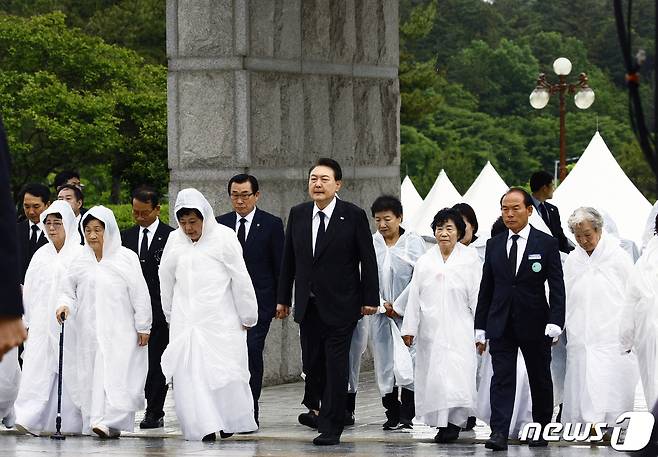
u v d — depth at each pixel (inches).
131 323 633.6
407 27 2319.1
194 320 608.4
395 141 940.0
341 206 602.5
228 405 609.9
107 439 619.2
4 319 192.4
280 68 829.8
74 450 567.2
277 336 833.5
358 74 900.0
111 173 2345.0
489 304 591.8
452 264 611.5
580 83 1636.3
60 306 624.7
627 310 565.9
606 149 1412.4
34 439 620.1
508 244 583.5
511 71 4227.4
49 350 638.5
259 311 657.0
